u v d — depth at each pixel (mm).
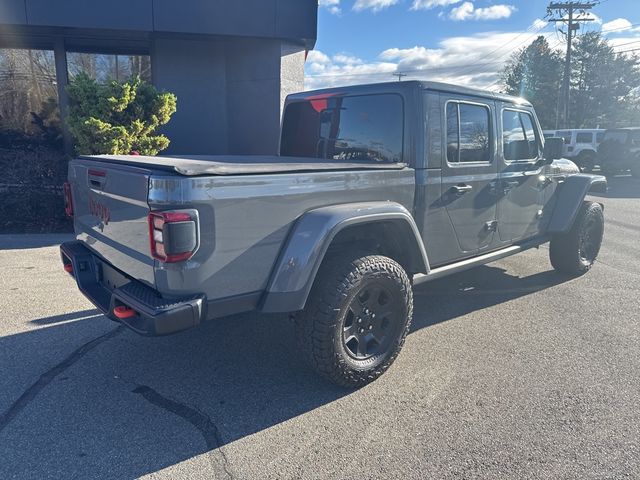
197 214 2559
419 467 2604
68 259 3730
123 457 2672
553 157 5004
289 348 4035
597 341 4172
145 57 11812
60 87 11008
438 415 3078
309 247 2932
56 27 9562
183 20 9859
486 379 3523
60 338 4152
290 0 10266
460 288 5605
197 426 2969
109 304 3086
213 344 4094
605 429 2936
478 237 4418
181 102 11344
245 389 3396
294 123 4789
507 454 2709
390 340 3494
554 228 5527
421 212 3766
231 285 2783
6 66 11039
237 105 11500
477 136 4242
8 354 3855
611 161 20609
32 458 2648
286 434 2893
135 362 3770
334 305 3084
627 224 9930
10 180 8398
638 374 3602
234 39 10617
